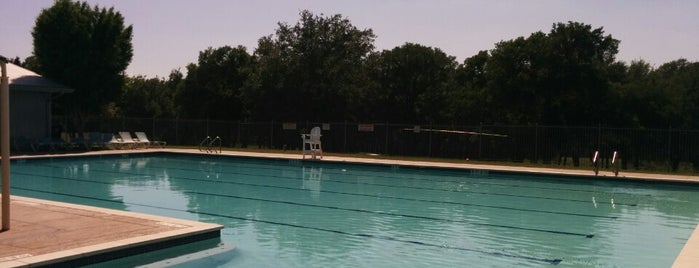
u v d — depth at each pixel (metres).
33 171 19.78
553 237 9.81
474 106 41.62
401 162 22.38
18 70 27.14
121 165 22.70
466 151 28.64
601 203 14.19
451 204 13.59
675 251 8.83
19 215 8.81
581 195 15.69
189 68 50.69
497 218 11.73
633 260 8.22
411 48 48.25
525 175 19.53
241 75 47.91
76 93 28.62
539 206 13.52
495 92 37.12
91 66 28.67
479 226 10.77
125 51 30.03
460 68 51.78
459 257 8.24
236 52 49.53
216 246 8.48
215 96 48.41
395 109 46.34
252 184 17.06
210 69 49.38
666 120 35.78
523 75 34.75
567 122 33.62
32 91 26.00
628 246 9.16
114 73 29.72
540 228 10.66
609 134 26.92
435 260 8.05
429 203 13.68
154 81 58.19
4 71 7.77
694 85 37.44
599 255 8.51
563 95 33.31
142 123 33.16
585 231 10.42
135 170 20.89
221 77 49.34
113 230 7.88
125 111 50.09
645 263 8.05
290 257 8.09
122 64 30.02
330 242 9.12
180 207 12.53
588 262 8.07
